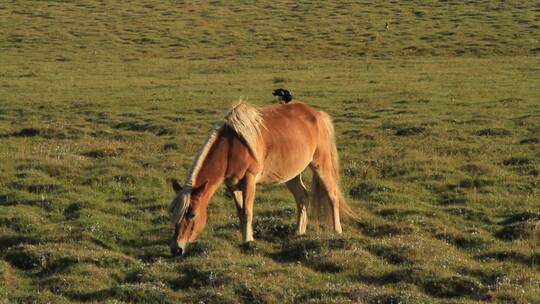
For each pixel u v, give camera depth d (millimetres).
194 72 39250
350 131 23125
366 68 39969
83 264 11500
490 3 64188
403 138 22125
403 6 64562
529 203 15562
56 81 35438
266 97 30688
